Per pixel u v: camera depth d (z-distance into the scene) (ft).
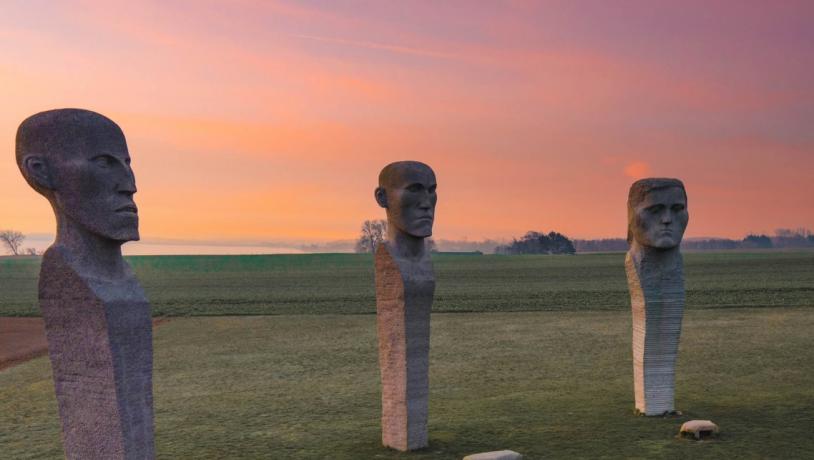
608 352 65.62
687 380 51.85
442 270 253.03
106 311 23.56
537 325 86.79
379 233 405.18
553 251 453.99
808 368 55.01
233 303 134.62
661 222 40.45
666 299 41.52
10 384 58.70
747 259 278.46
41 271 24.41
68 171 23.77
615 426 39.88
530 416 42.70
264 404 48.42
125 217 24.59
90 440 24.35
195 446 38.27
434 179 36.58
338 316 106.22
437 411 44.65
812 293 119.65
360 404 47.83
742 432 37.93
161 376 60.23
